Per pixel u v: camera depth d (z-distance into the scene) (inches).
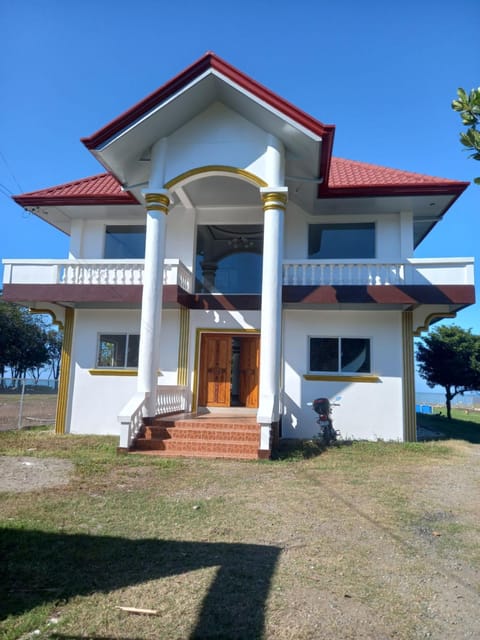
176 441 435.2
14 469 354.9
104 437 542.0
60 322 616.4
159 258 482.6
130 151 496.7
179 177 490.6
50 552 197.0
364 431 547.2
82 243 635.5
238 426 456.1
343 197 551.2
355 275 543.2
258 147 484.4
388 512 264.1
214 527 233.0
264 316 455.8
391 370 554.6
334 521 247.3
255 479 337.4
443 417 1035.9
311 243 606.9
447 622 151.0
